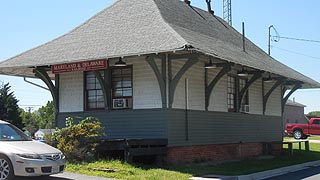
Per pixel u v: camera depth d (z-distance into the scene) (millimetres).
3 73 20406
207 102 19547
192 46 14938
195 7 25047
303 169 20891
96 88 19078
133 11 20000
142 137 17422
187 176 14398
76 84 19500
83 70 17406
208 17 25344
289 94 28078
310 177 17250
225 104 21234
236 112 22156
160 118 17078
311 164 23281
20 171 11812
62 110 19766
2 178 11992
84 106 19203
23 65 18328
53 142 16516
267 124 25906
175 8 21672
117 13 20375
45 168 12078
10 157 11922
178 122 17562
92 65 17094
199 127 18891
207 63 19500
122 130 17938
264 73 23516
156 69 16703
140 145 16047
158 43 16062
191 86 18609
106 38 18484
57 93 19875
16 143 12445
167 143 16828
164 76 16906
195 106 18812
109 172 14227
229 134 21312
